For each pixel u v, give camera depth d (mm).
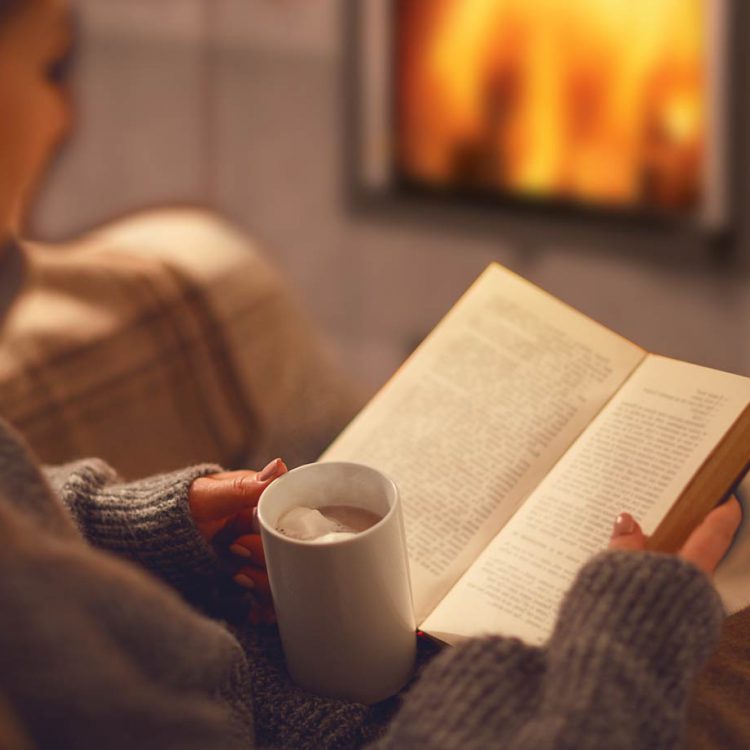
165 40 1933
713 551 524
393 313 1963
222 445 1073
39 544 381
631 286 1713
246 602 679
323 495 574
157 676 395
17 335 956
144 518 617
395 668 562
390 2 1763
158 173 1991
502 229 1796
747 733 521
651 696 430
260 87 1931
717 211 1583
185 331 1065
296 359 1166
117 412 996
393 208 1884
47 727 339
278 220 1992
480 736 427
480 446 655
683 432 587
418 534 629
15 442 468
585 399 647
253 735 516
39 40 888
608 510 576
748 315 1618
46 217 1880
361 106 1837
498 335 706
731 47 1484
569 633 457
